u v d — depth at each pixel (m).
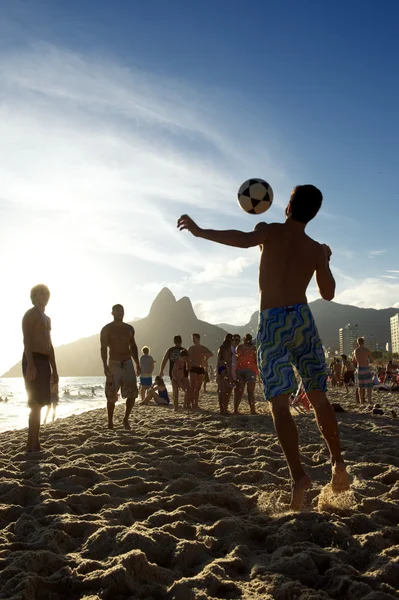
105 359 8.38
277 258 3.60
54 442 6.84
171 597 2.23
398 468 4.52
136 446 6.28
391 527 2.96
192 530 3.10
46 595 2.30
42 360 6.21
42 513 3.47
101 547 2.77
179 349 13.80
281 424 3.36
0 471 4.83
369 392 14.19
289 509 3.41
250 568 2.54
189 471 4.83
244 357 11.02
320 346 3.51
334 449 3.45
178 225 3.44
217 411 12.16
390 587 2.22
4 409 25.69
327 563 2.54
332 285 3.78
